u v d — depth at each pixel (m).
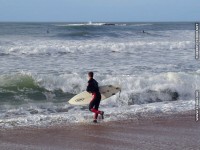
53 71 30.00
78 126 16.72
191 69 33.31
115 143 14.02
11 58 37.09
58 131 15.79
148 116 18.92
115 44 46.72
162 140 14.42
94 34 71.00
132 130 16.08
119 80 25.78
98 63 35.06
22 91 24.08
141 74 29.34
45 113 19.61
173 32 83.31
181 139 14.58
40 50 41.41
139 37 68.44
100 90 19.72
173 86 25.25
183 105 21.94
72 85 25.34
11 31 78.56
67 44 49.00
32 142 14.09
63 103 22.19
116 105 22.11
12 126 16.44
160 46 49.19
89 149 13.26
